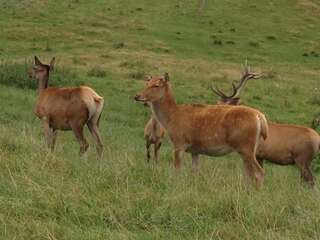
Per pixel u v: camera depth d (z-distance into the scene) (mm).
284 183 33875
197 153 35812
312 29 142000
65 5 143625
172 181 30000
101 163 32781
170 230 24078
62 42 114875
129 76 92750
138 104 74062
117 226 24000
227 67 106250
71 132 55562
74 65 97938
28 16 132250
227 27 135750
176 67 102312
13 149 35188
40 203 25438
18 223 23391
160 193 27750
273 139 39781
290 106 82500
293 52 123500
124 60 104250
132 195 27047
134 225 24438
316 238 22844
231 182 30281
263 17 146250
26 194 26375
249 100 83812
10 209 24641
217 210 25688
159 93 36062
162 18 137875
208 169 37125
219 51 118438
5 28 120812
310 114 78000
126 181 28594
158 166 33469
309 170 39969
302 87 96188
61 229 23297
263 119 33812
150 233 23438
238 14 146250
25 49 108312
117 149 47312
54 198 25766
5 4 141125
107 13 139000
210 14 143750
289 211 26281
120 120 66438
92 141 50969
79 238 22641
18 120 58969
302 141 39562
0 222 23406
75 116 42219
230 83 94188
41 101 43125
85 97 42250
